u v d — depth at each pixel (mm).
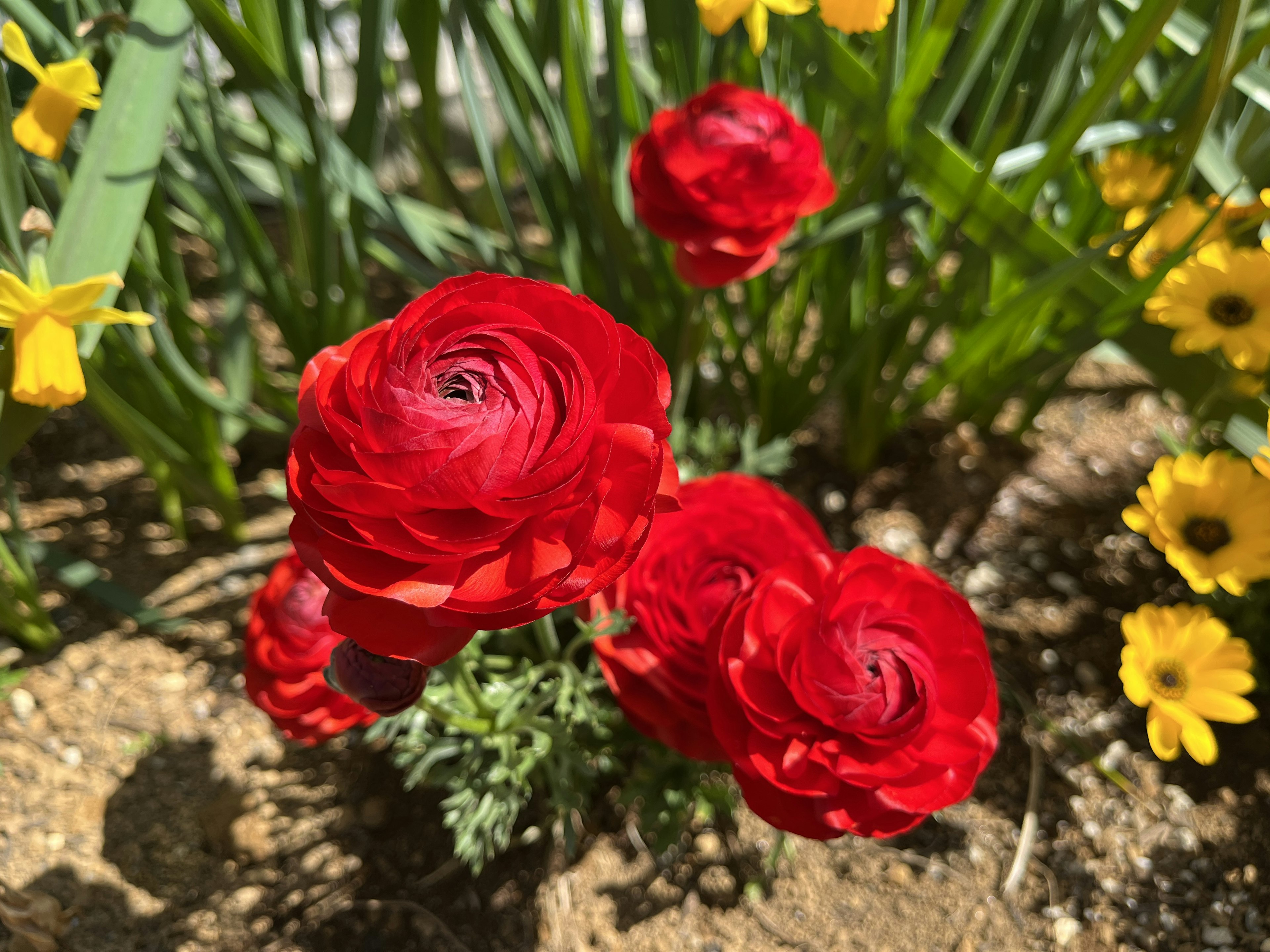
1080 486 492
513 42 382
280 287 424
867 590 275
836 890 379
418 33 391
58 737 392
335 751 398
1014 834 393
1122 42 337
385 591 197
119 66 312
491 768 330
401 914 364
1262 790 395
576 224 430
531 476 192
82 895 357
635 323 451
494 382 201
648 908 372
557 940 363
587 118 381
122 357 400
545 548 203
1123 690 425
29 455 480
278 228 594
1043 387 474
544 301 217
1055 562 465
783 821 273
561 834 380
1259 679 408
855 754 262
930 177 390
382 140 587
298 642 311
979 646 269
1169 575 454
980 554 469
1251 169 414
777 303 437
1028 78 447
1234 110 427
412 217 449
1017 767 409
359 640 211
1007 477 498
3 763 382
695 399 493
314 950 355
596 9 683
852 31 325
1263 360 346
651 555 303
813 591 279
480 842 331
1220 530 353
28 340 279
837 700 255
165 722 401
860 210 388
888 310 427
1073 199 445
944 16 344
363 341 212
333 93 651
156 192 380
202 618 432
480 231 434
